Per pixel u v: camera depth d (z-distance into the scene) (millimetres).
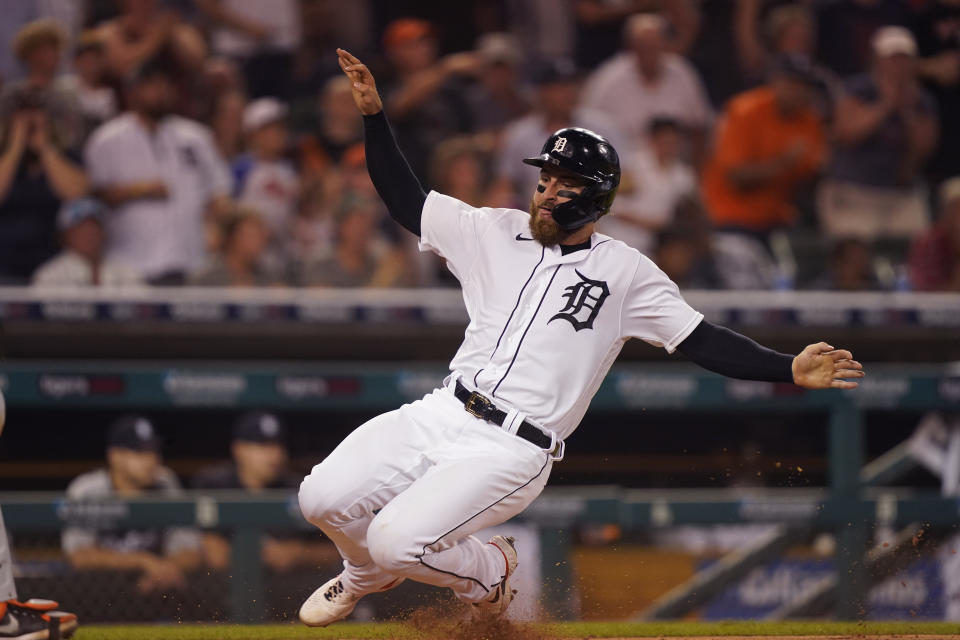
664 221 28141
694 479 27656
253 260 26297
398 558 10992
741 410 26203
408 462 11578
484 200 27922
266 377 23188
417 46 29875
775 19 31484
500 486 11281
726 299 26391
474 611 13008
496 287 11695
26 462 26969
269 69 30000
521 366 11414
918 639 15328
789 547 22719
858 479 22969
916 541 22719
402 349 26562
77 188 26656
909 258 29594
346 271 26641
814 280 28438
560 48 31891
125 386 22906
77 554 21797
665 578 23125
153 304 25141
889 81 30312
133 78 27359
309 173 27938
